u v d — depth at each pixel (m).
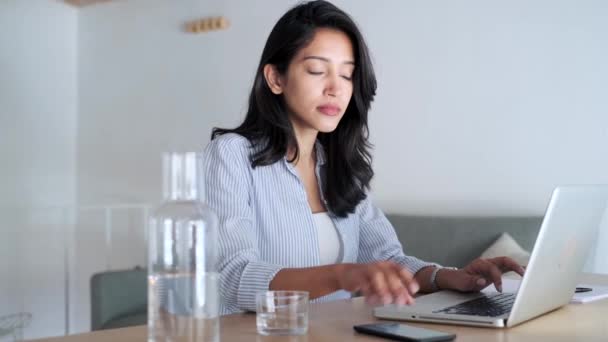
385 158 3.46
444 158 3.28
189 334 0.76
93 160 4.61
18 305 4.27
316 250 1.43
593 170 2.88
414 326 0.97
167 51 4.28
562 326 0.98
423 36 3.35
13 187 4.28
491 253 2.78
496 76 3.14
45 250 4.44
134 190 4.41
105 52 4.57
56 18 4.58
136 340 0.84
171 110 4.26
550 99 2.99
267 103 1.42
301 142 1.46
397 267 0.89
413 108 3.38
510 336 0.90
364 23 3.53
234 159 1.35
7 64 4.25
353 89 1.45
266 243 1.39
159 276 0.76
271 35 1.42
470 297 1.17
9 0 4.27
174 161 0.79
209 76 4.10
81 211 4.60
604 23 2.85
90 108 4.64
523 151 3.06
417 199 3.36
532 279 0.95
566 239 1.03
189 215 0.77
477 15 3.19
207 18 4.10
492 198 3.14
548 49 3.00
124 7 4.47
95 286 3.00
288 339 0.86
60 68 4.60
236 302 1.11
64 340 0.84
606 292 1.29
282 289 1.04
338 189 1.50
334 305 1.14
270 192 1.40
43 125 4.48
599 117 2.87
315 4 1.39
